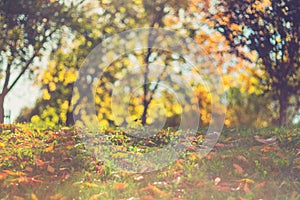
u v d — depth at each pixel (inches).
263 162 327.6
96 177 314.2
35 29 634.2
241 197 259.1
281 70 596.4
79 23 636.7
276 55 595.8
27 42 633.6
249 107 645.9
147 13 634.2
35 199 260.5
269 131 414.9
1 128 492.1
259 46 593.3
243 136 402.0
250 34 595.8
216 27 605.9
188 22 618.8
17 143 430.6
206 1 610.2
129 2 635.5
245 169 320.8
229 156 338.6
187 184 286.5
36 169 335.3
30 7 628.1
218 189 274.5
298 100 605.9
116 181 305.3
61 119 644.7
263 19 595.2
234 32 599.5
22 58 633.6
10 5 622.5
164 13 628.7
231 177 307.1
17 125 513.3
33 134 464.8
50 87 641.6
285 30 594.9
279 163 322.7
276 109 634.2
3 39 629.0
